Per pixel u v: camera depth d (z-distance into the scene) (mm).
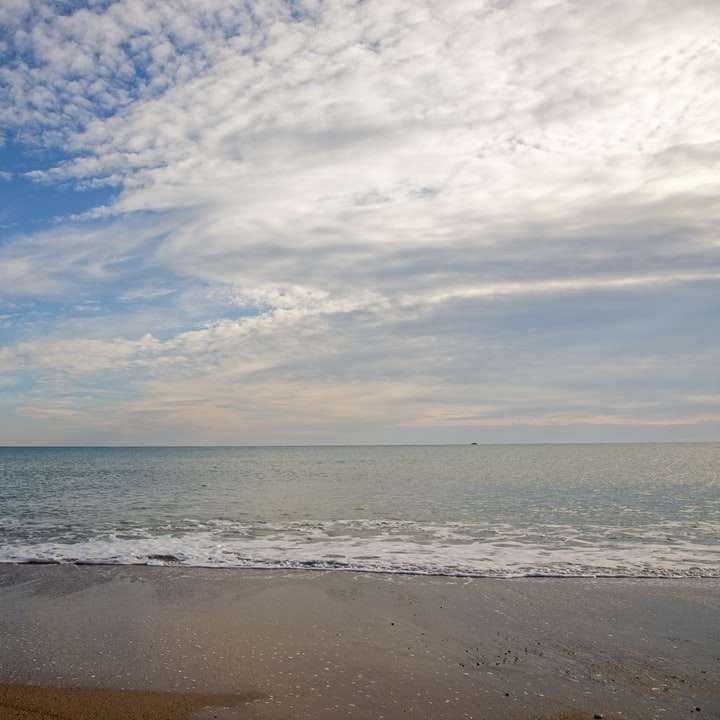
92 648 8766
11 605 11016
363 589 12109
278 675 7812
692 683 7551
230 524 21672
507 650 8695
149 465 82312
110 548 16641
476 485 40594
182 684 7520
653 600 11219
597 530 20109
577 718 6668
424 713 6773
